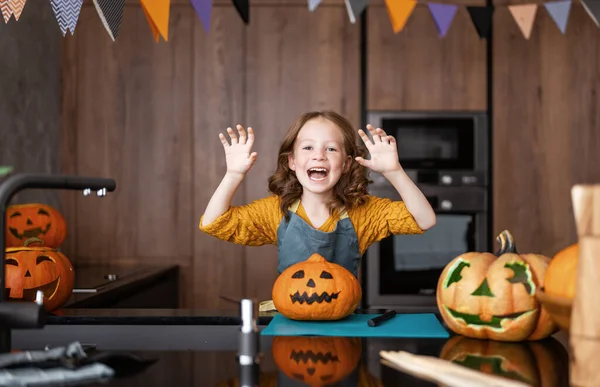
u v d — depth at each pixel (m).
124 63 3.15
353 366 0.72
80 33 3.14
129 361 0.74
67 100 3.14
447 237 3.13
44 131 2.93
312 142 1.33
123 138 3.16
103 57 3.14
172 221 3.16
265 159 3.15
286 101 3.16
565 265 0.69
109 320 1.07
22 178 0.81
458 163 3.15
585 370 0.58
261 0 3.16
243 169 1.28
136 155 3.16
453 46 3.15
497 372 0.70
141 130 3.16
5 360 0.68
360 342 0.87
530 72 3.15
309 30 3.16
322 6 3.16
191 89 3.17
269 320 1.10
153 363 0.75
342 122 1.40
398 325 1.01
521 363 0.75
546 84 3.15
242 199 3.15
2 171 0.81
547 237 3.14
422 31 3.16
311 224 1.44
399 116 3.15
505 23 3.15
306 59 3.16
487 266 0.90
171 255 3.15
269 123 3.16
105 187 0.91
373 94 3.16
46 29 2.97
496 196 3.15
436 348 0.84
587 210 0.58
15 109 2.59
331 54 3.16
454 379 0.62
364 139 1.27
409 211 1.35
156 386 0.64
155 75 3.16
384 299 3.08
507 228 3.15
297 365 0.73
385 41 3.16
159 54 3.16
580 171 3.14
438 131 3.15
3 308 0.76
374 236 1.47
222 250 3.16
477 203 3.14
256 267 3.15
